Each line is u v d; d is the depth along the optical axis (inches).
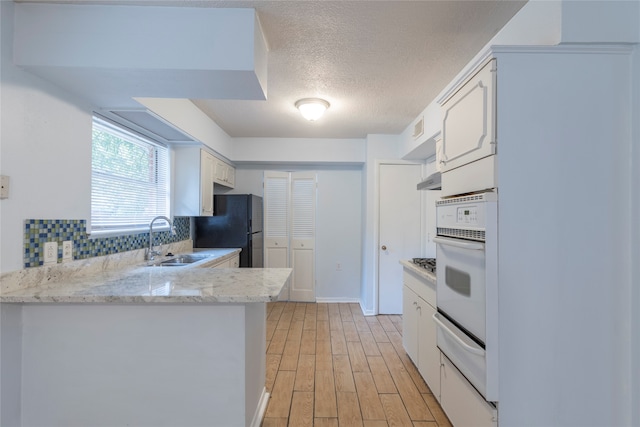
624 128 54.3
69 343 60.6
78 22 61.3
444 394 74.3
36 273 64.3
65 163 72.2
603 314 54.2
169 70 62.7
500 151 53.4
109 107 83.4
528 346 53.8
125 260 97.1
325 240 182.7
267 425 73.6
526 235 53.6
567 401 54.1
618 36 53.5
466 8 62.5
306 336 128.1
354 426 73.5
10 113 59.3
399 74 91.0
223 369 61.1
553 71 53.6
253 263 159.9
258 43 66.2
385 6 61.7
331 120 134.3
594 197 54.2
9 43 59.0
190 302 58.7
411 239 157.4
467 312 60.4
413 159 156.0
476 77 58.4
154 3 61.0
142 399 61.0
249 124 141.5
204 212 132.7
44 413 60.6
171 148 126.4
